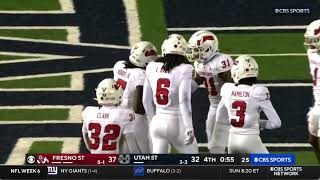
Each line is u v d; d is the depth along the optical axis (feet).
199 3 230.48
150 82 140.87
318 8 226.58
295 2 230.48
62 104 181.78
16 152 161.99
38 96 184.96
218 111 143.02
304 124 174.40
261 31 215.31
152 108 142.82
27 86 189.47
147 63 146.10
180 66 138.62
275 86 188.85
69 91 187.32
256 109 136.87
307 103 182.19
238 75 138.10
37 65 199.52
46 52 205.98
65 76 194.18
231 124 138.82
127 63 146.92
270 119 137.49
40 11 226.99
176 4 230.27
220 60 147.43
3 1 232.73
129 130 133.39
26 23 220.64
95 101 183.21
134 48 146.61
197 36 147.64
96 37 213.46
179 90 137.80
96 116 133.80
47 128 171.73
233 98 137.59
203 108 181.16
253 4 229.25
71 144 165.17
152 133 141.38
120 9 228.02
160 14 224.33
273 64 198.49
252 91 136.77
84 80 192.13
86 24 220.02
